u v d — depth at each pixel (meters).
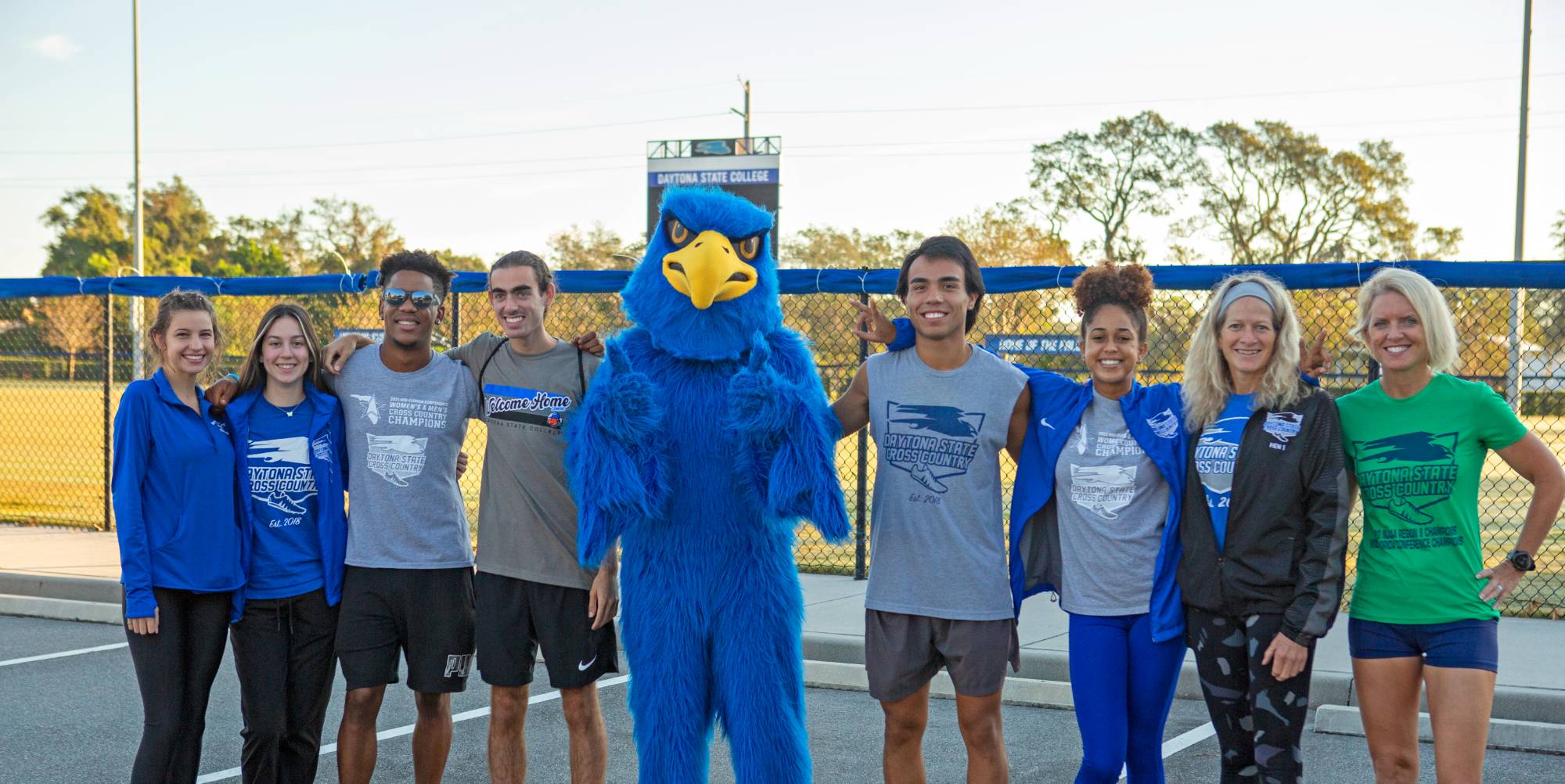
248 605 4.17
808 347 4.16
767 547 3.88
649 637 3.85
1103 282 3.99
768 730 3.78
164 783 4.01
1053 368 7.89
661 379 3.94
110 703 6.07
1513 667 6.07
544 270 4.37
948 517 3.89
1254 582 3.57
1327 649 6.55
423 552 4.28
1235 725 3.67
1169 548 3.75
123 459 3.98
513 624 4.25
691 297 3.87
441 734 4.44
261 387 4.25
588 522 3.82
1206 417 3.73
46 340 31.61
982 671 3.88
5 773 5.01
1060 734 5.64
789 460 3.76
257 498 4.16
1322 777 4.96
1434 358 3.59
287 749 4.32
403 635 4.35
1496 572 3.51
